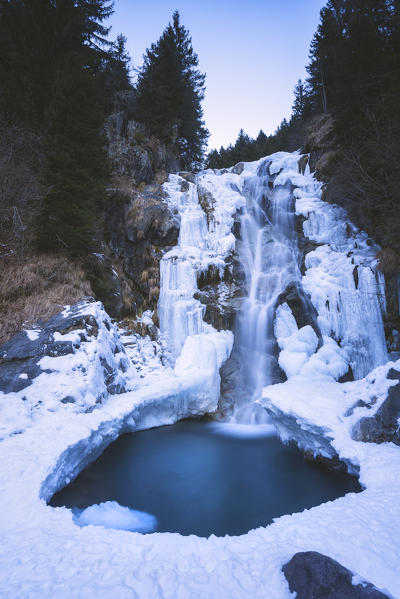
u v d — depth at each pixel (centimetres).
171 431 1023
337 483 690
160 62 2536
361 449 631
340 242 1518
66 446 580
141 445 916
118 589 277
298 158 2019
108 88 2123
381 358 1169
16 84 1539
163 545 358
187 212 1675
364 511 419
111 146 1795
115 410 820
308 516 429
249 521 571
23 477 479
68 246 1213
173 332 1338
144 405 941
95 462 749
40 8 1833
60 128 1242
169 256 1484
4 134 1333
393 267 1214
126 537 381
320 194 1734
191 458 840
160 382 1044
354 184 1477
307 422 754
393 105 1318
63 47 1988
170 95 2230
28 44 1709
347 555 324
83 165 1256
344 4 2536
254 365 1254
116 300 1342
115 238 1520
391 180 1306
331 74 2359
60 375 795
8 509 411
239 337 1321
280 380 1201
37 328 915
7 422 641
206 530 539
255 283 1487
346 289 1287
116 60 2469
